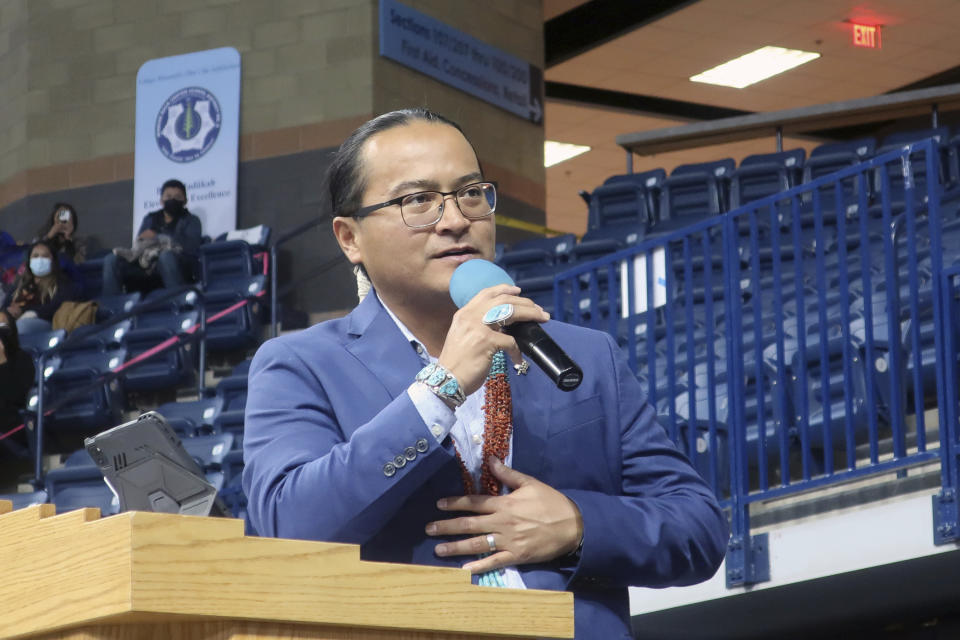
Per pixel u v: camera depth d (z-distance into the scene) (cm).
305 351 178
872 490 411
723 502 432
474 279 168
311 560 116
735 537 424
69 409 860
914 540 383
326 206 192
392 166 176
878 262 611
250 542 112
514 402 174
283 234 940
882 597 429
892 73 1438
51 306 956
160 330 889
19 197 1142
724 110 1532
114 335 910
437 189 175
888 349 429
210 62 1071
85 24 1136
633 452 182
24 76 1152
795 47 1369
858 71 1431
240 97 1063
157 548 108
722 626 481
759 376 432
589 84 1446
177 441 218
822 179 433
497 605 127
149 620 112
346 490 153
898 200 788
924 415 416
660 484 182
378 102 1026
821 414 457
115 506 738
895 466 396
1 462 860
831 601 441
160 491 214
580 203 1781
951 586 419
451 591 124
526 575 165
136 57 1113
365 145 180
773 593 420
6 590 119
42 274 961
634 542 166
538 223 1141
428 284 174
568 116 1500
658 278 496
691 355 461
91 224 1108
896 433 402
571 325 189
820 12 1288
